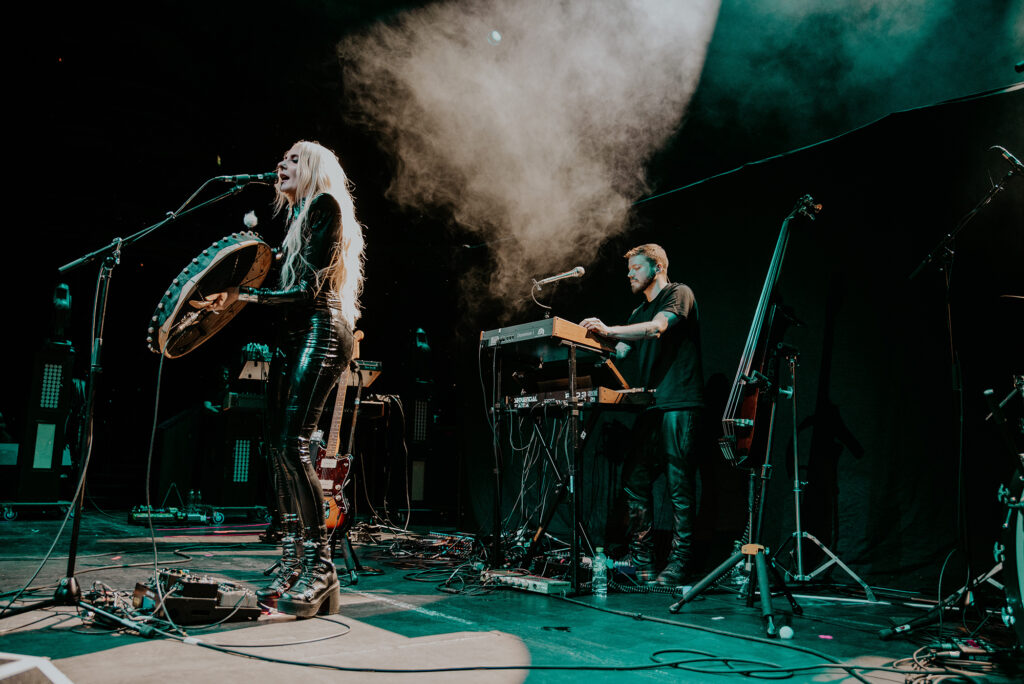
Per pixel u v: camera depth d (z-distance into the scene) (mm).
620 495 4645
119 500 9602
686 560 3672
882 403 3727
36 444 6930
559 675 2018
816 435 3918
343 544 3662
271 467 2828
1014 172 2875
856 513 3719
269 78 9281
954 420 3492
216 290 2562
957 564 3381
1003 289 3439
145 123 10016
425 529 6688
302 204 2822
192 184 10664
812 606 3221
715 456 4277
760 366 3496
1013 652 2322
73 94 9461
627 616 2912
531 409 3955
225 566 3982
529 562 3855
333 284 2775
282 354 2762
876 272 3854
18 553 4309
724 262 4496
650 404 3791
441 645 2322
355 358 4289
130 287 11367
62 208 10195
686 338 3816
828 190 4098
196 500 7578
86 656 2057
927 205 3734
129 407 11328
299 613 2627
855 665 2219
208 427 7555
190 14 8648
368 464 7512
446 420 8539
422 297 9391
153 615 2453
